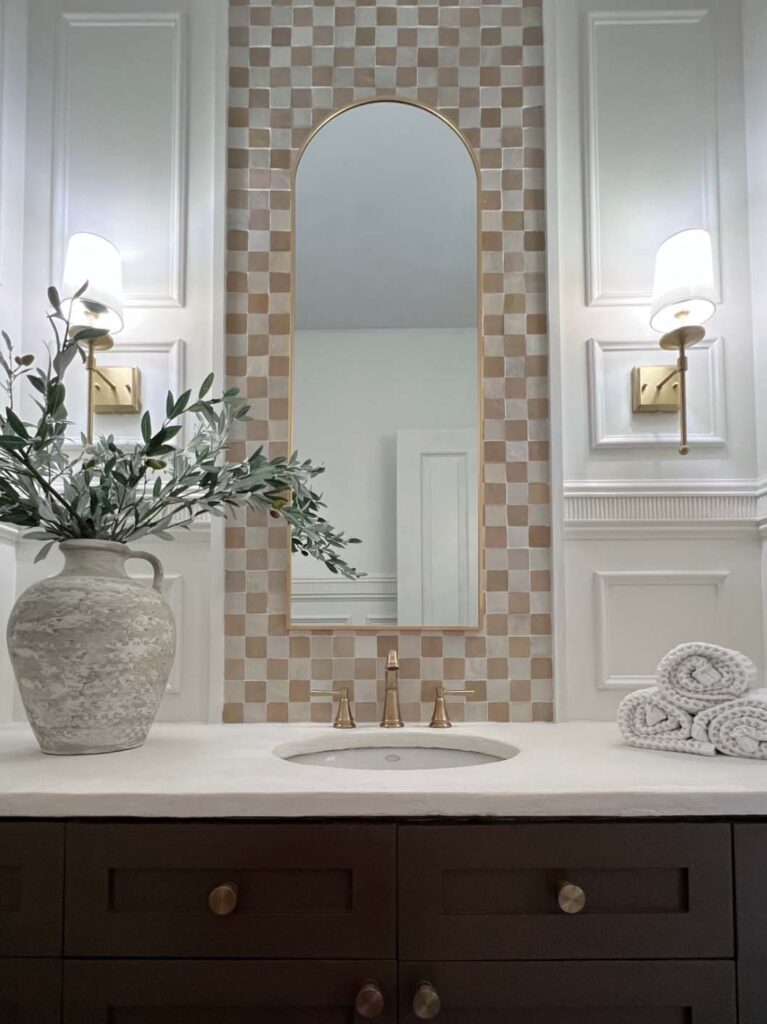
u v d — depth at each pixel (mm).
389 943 936
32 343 1622
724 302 1622
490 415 1593
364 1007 878
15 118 1600
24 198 1643
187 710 1548
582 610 1565
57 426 1217
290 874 949
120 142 1660
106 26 1683
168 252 1639
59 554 1584
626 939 940
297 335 1612
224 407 1396
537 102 1641
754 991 935
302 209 1634
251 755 1171
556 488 1555
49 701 1146
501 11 1655
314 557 1564
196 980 934
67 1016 930
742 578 1568
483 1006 937
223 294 1596
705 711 1179
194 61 1675
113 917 939
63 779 1005
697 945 940
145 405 1614
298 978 934
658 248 1637
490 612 1556
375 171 1642
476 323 1610
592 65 1669
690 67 1669
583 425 1606
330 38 1654
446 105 1645
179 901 945
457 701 1540
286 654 1546
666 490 1576
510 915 942
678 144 1655
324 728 1451
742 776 1019
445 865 942
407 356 1609
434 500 1576
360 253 1629
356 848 943
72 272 1514
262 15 1657
